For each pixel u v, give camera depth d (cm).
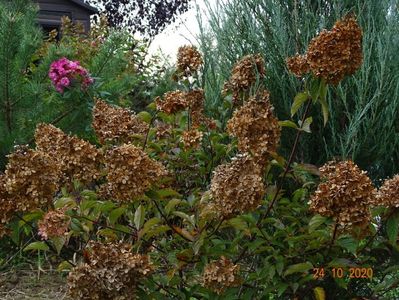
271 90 325
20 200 224
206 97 354
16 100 480
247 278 261
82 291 214
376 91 295
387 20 324
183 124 311
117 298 214
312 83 240
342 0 327
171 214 260
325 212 216
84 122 500
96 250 219
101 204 234
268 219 243
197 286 243
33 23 525
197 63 323
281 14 324
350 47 231
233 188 215
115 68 554
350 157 302
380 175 322
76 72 488
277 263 239
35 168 223
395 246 237
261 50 331
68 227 237
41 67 512
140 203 256
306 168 240
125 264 216
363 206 213
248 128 234
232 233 280
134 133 295
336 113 311
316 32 324
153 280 237
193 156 304
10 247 470
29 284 430
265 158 237
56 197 285
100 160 251
